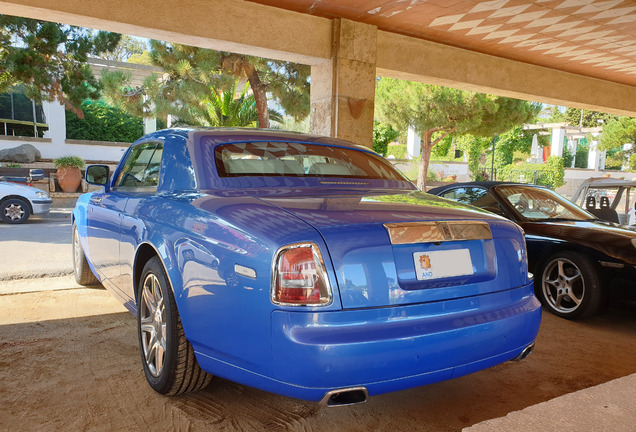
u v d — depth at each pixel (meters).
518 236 2.51
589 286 4.22
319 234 1.95
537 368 3.22
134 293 3.00
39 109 22.12
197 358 2.31
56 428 2.26
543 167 35.38
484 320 2.18
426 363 2.00
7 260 6.31
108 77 12.80
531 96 10.30
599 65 10.07
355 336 1.88
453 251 2.22
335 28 7.46
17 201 10.98
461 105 15.93
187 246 2.32
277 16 7.05
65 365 3.01
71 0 5.82
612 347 3.69
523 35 8.23
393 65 8.25
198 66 11.86
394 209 2.29
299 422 2.39
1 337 3.51
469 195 5.47
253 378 2.04
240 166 2.75
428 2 6.80
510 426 1.96
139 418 2.38
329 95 7.62
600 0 6.59
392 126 17.48
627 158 32.72
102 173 3.85
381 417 2.47
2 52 12.74
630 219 7.13
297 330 1.86
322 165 3.01
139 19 6.18
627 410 2.11
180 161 2.87
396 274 2.03
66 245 7.77
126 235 3.06
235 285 2.04
